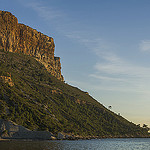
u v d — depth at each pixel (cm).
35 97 19038
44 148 9238
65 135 15325
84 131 18638
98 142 15150
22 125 13700
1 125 12912
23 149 8556
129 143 16050
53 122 16112
